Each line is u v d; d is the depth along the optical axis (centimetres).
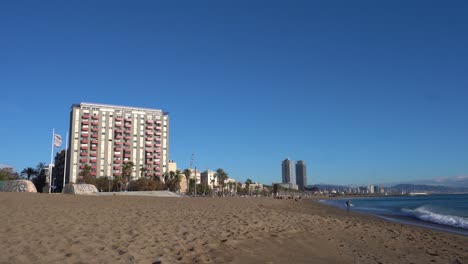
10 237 1027
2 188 5641
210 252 1077
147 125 15100
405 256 1339
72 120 13975
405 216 4038
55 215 1678
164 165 15288
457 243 1789
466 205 8231
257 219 2072
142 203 3403
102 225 1416
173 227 1502
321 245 1428
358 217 3609
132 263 851
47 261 810
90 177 12738
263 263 1018
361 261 1191
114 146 14388
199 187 17175
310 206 6016
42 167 15162
